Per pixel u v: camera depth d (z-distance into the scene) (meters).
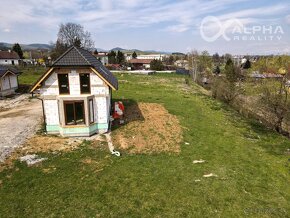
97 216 13.05
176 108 35.56
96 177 16.70
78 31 105.12
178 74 85.88
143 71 90.00
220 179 16.98
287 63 35.47
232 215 13.41
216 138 24.97
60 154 19.89
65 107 23.00
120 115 29.52
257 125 31.03
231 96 43.97
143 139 23.62
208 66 95.00
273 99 28.69
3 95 40.50
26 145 21.33
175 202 14.36
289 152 22.41
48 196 14.56
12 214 13.05
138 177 16.89
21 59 101.62
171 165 18.80
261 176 17.73
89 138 23.31
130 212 13.41
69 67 22.45
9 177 16.42
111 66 101.38
